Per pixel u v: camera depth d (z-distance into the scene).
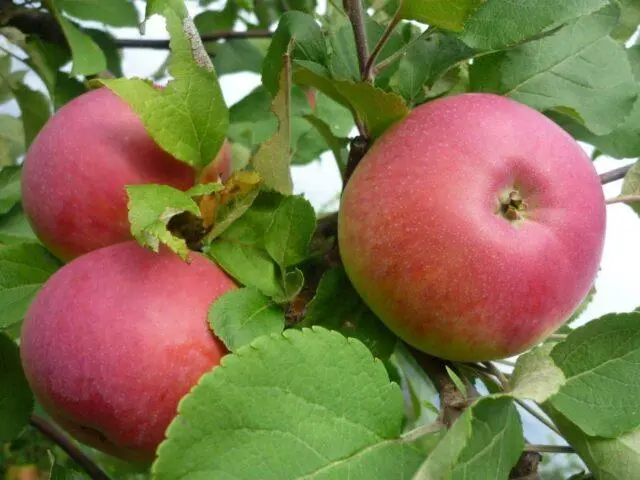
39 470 0.31
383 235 0.19
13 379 0.24
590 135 0.26
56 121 0.22
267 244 0.20
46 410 0.20
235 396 0.15
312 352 0.16
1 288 0.23
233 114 0.29
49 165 0.21
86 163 0.21
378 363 0.17
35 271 0.23
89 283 0.19
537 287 0.18
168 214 0.18
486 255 0.18
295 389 0.16
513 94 0.24
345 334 0.21
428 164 0.19
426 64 0.23
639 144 0.26
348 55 0.23
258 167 0.21
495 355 0.20
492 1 0.21
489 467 0.16
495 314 0.18
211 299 0.19
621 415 0.19
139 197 0.18
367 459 0.16
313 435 0.16
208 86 0.20
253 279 0.20
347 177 0.22
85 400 0.18
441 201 0.18
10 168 0.31
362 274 0.19
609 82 0.24
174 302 0.19
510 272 0.18
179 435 0.15
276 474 0.15
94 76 0.29
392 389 0.17
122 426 0.19
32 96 0.33
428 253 0.18
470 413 0.16
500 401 0.17
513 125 0.19
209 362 0.19
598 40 0.24
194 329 0.19
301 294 0.22
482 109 0.20
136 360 0.18
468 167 0.19
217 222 0.21
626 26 0.28
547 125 0.20
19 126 0.38
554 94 0.23
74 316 0.19
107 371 0.18
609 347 0.19
